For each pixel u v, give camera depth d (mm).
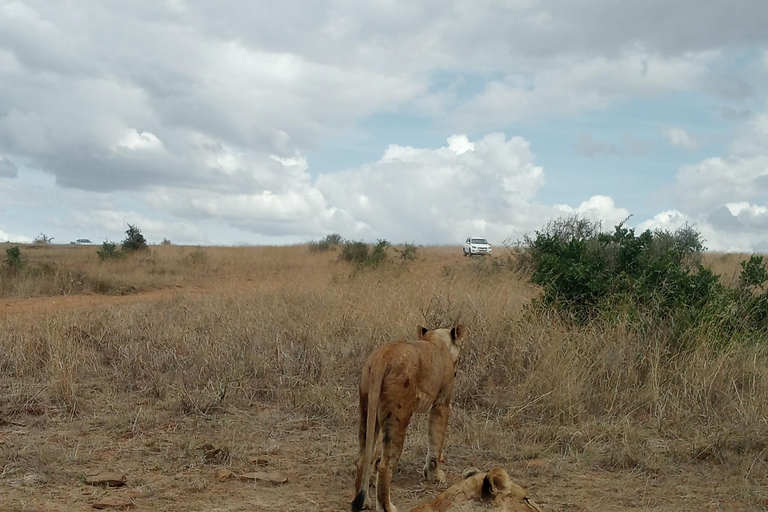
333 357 10477
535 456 7672
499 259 23328
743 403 8742
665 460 7496
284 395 9391
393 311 12492
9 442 7449
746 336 10680
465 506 4219
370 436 5867
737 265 21328
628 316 10914
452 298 13211
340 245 40812
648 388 9242
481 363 10164
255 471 6918
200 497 6254
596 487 6801
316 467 7141
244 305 14023
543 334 10469
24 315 12977
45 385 9320
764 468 7320
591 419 8586
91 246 56188
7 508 5793
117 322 12336
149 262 29125
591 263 12281
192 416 8586
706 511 6270
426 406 6461
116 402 8945
